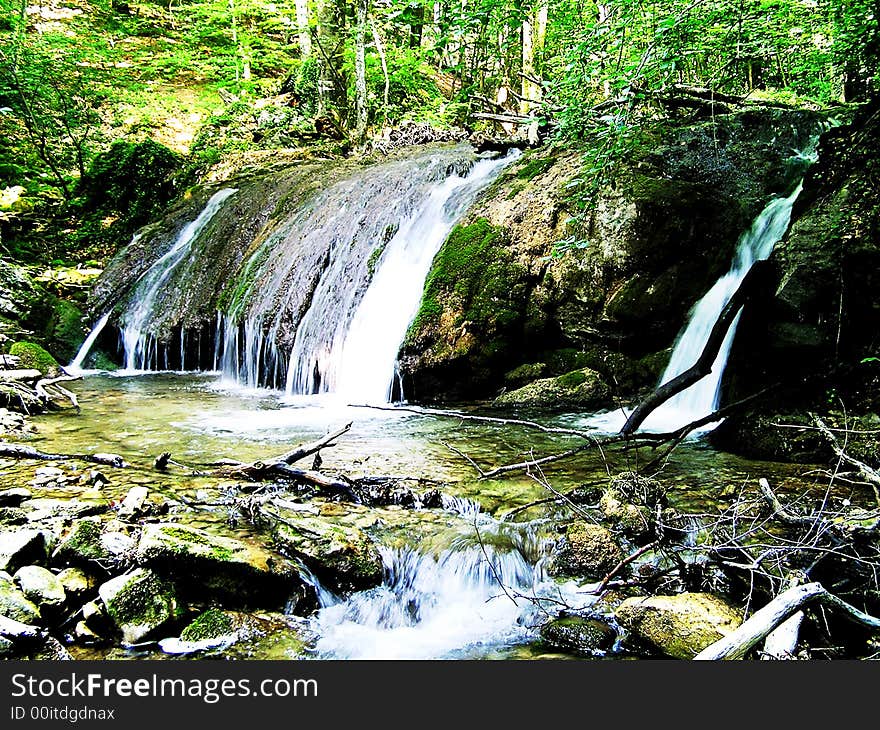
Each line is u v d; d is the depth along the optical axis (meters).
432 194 8.97
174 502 4.26
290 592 3.52
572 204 7.41
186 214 12.16
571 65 5.39
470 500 4.44
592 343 7.40
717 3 4.94
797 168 7.04
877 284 5.04
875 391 5.04
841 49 6.29
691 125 7.55
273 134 14.99
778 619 2.67
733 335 6.21
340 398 7.92
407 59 15.83
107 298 10.84
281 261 9.61
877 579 3.30
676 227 7.05
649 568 3.67
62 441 5.69
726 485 4.69
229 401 7.67
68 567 3.44
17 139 15.26
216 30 18.67
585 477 4.88
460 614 3.61
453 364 7.44
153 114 17.45
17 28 15.35
